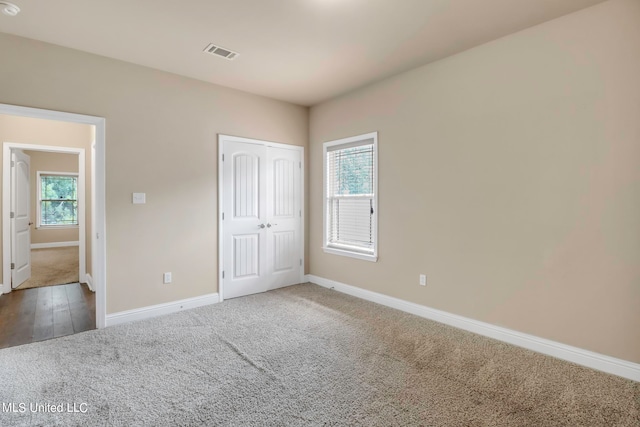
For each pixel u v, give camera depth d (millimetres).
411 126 3422
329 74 3523
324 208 4520
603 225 2273
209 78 3645
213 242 3826
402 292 3557
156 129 3387
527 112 2602
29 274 4984
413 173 3416
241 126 4039
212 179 3807
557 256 2479
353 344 2719
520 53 2629
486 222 2865
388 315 3402
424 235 3332
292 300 3922
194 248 3674
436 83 3197
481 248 2904
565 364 2383
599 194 2285
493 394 2020
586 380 2174
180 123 3549
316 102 4520
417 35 2691
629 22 2150
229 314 3439
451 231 3113
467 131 2973
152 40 2781
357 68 3367
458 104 3031
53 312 3516
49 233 8547
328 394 2018
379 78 3648
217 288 3861
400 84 3516
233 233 4008
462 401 1949
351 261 4148
